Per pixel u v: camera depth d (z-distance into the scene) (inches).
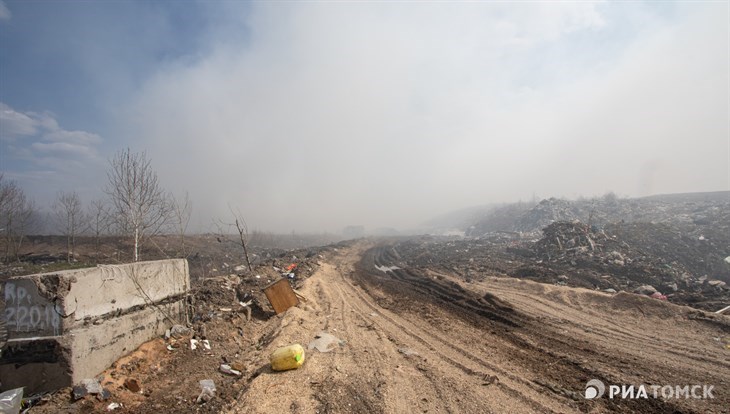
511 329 430.9
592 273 717.9
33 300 237.9
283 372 294.7
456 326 446.3
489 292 619.8
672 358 330.6
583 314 490.0
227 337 384.2
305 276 792.3
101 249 1029.2
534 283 653.3
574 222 1041.5
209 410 238.8
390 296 652.7
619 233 1009.5
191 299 409.1
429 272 905.5
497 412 233.1
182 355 324.2
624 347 362.9
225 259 1109.1
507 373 297.9
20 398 213.0
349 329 434.3
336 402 245.0
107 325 270.1
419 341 389.1
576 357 335.9
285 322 434.6
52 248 1035.3
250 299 517.0
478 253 1185.4
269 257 1249.4
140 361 291.1
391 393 260.1
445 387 270.5
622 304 495.2
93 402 231.5
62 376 231.9
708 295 568.1
